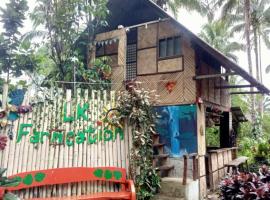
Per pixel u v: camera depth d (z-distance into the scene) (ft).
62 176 18.54
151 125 23.18
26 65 23.66
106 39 30.86
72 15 28.32
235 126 43.60
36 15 29.66
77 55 29.27
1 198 14.44
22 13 23.20
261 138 58.18
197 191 24.70
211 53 24.73
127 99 22.11
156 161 26.37
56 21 27.89
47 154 18.69
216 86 32.89
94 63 29.81
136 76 30.50
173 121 27.71
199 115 26.94
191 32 24.89
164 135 28.07
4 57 22.94
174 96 27.91
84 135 20.30
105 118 21.30
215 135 47.57
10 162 17.22
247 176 16.88
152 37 30.01
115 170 20.42
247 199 15.43
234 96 69.10
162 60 29.01
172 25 28.17
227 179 17.54
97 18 30.63
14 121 17.78
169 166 26.55
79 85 27.94
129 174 21.43
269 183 15.87
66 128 19.72
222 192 17.28
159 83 28.89
